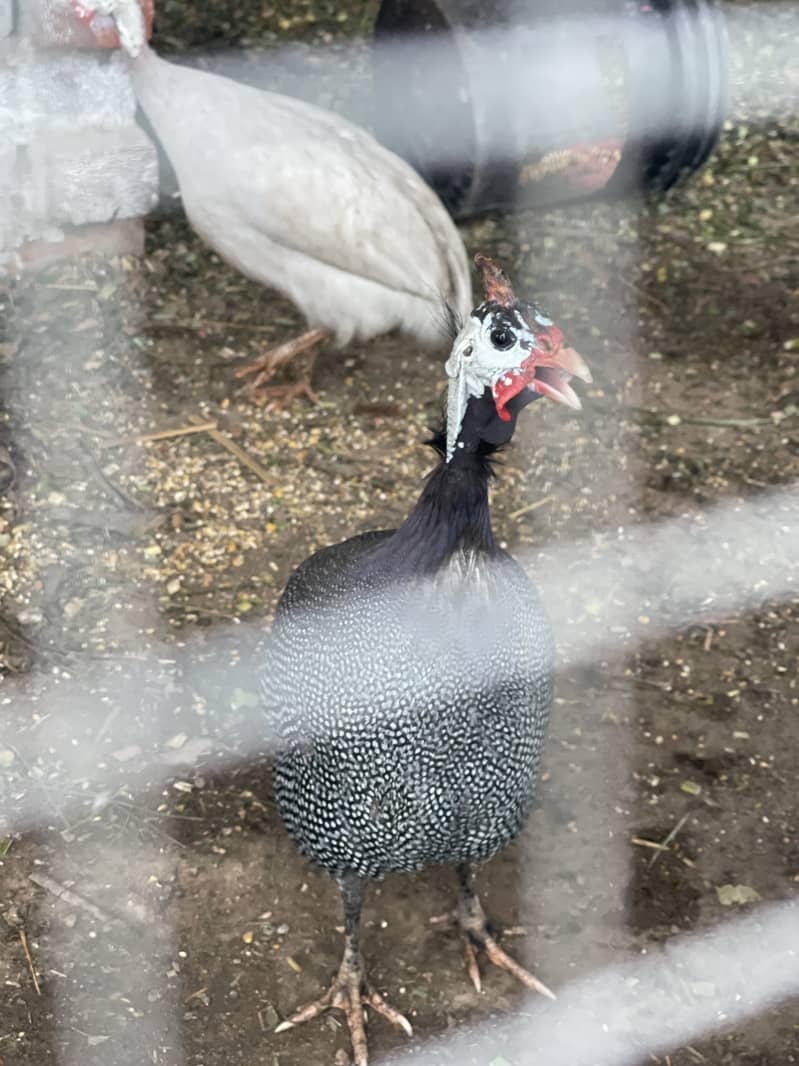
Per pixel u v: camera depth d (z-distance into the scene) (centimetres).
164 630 150
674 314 196
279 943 126
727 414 180
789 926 127
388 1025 121
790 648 151
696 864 132
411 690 107
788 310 197
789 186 222
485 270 105
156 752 139
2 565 156
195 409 176
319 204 161
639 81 196
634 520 166
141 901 128
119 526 161
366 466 171
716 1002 122
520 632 109
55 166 178
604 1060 118
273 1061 118
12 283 186
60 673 146
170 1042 118
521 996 123
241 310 191
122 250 190
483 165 194
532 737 111
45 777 137
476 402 104
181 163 162
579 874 131
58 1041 118
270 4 252
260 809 135
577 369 102
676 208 216
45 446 169
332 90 231
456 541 106
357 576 112
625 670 149
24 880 129
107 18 166
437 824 110
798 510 167
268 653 121
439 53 193
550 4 191
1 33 168
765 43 257
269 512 164
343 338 171
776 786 138
